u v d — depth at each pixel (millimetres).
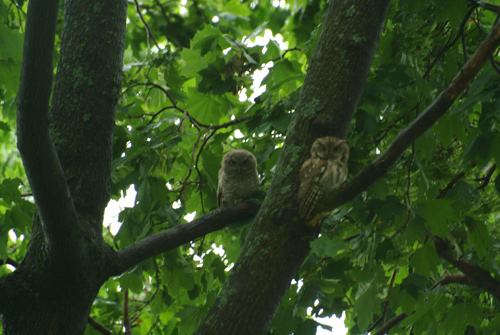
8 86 11828
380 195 8844
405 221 9258
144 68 12859
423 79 10055
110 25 8695
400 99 10508
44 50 6199
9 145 18906
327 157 7582
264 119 10648
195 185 12055
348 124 8141
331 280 9773
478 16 10281
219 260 11320
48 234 6996
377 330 12359
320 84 8141
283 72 12477
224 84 11352
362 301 10031
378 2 8359
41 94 6219
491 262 10328
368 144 10031
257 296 7332
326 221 9859
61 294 7375
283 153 8000
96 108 8289
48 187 6570
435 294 10977
